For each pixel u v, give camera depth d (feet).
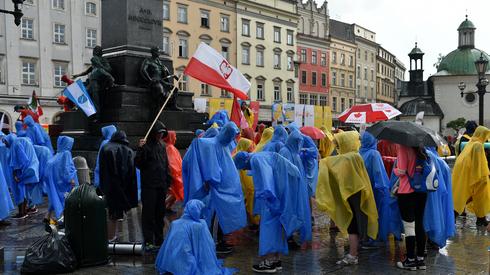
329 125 99.30
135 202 24.93
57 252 20.04
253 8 197.26
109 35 48.14
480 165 29.37
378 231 24.38
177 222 18.86
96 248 21.06
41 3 141.49
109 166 24.04
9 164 32.22
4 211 28.12
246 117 49.26
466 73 198.39
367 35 286.25
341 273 20.56
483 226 30.76
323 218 32.53
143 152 23.35
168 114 46.44
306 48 229.45
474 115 198.90
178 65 170.71
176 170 31.65
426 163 21.03
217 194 22.88
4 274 20.11
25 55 139.03
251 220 28.71
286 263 22.03
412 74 212.02
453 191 30.19
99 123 44.42
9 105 135.44
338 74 253.44
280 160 20.58
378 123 21.90
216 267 19.19
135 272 20.25
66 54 147.02
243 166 23.17
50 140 45.06
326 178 21.97
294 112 92.84
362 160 22.20
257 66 200.64
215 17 183.21
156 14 49.01
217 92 180.55
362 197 21.67
